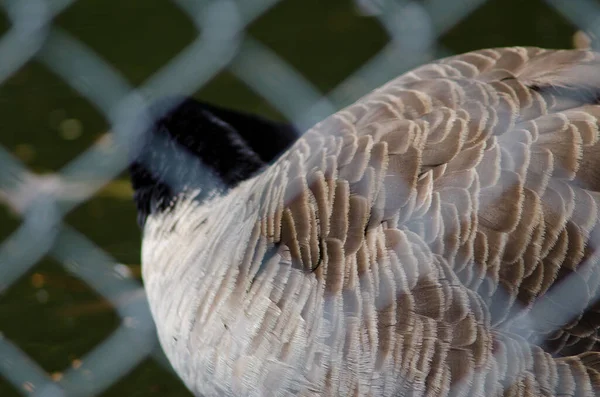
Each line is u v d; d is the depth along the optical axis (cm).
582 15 1165
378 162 921
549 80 937
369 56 1906
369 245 898
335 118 992
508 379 871
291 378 927
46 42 873
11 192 1471
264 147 1194
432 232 880
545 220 867
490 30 1922
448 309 871
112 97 950
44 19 831
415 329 877
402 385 885
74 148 1661
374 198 909
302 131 1205
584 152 880
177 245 1073
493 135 905
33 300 1357
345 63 1888
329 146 959
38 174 1552
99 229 1484
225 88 1814
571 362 877
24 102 1820
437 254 875
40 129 1728
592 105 914
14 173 1502
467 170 891
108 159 1370
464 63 1002
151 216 1136
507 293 867
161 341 1070
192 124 1152
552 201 870
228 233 998
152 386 1208
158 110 1162
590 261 866
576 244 865
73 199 1486
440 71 1003
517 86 941
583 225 866
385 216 902
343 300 897
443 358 873
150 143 1158
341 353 899
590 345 880
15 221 1419
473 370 871
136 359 1245
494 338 870
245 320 948
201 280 996
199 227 1069
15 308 1340
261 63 1256
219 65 908
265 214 959
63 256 1380
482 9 1981
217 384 988
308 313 911
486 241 868
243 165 1133
